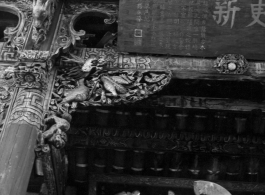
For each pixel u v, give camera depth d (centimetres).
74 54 1202
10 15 1355
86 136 1404
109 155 1434
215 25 1189
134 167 1430
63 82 1151
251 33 1184
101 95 1134
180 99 1304
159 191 1462
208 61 1188
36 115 1070
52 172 1209
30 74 1097
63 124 1060
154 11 1199
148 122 1405
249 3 1179
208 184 1181
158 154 1417
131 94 1138
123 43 1196
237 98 1317
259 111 1299
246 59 1184
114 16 1274
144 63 1184
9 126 1045
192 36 1191
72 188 1445
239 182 1432
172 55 1195
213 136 1409
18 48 1172
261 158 1418
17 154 993
